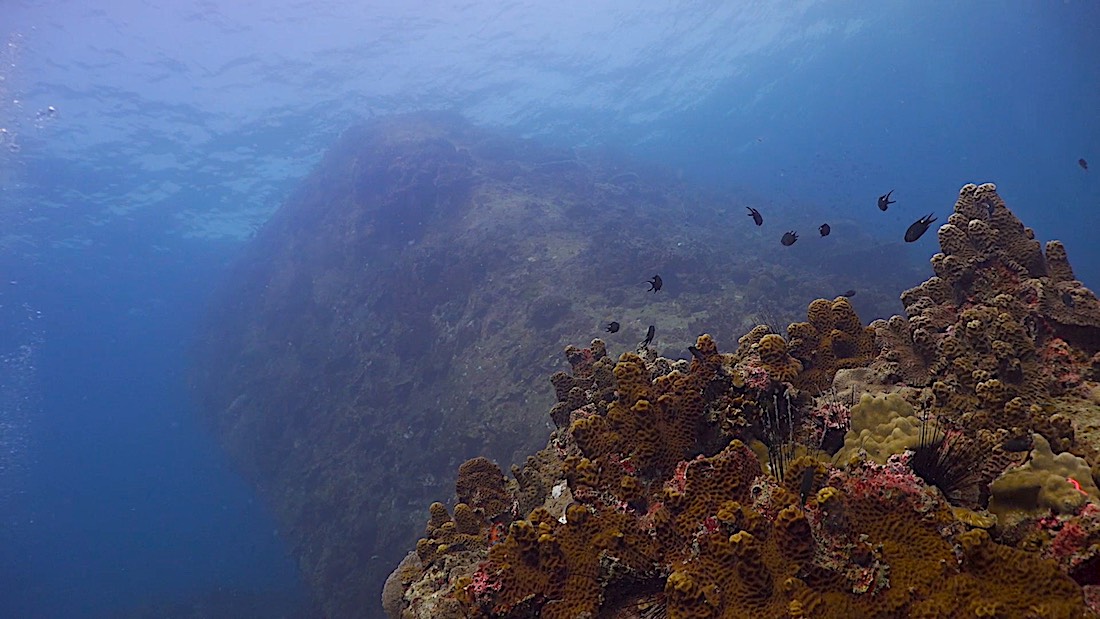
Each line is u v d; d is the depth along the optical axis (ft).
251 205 126.00
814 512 7.80
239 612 55.42
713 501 8.86
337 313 68.08
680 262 54.80
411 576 12.85
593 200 76.79
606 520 9.56
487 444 42.80
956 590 6.44
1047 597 6.19
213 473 70.28
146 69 84.74
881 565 7.02
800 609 6.81
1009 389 10.07
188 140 100.37
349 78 106.11
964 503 8.52
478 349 49.90
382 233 71.00
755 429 10.84
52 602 71.41
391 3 97.19
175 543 71.31
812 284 56.24
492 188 71.05
